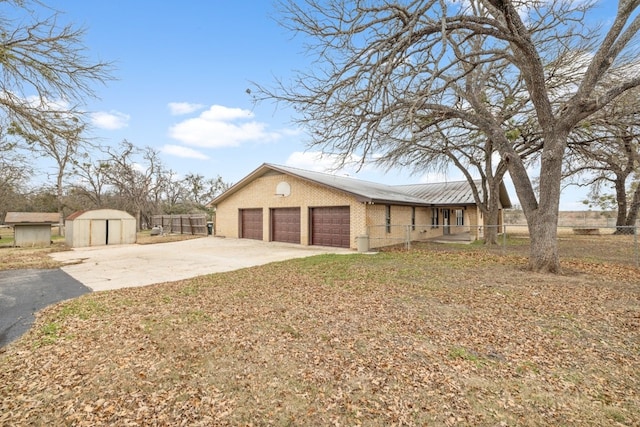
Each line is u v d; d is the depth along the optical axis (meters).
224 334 4.39
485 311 5.26
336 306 5.63
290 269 9.41
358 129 8.41
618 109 10.32
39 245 17.78
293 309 5.50
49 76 5.81
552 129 8.30
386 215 16.25
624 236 20.69
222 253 13.77
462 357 3.65
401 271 8.75
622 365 3.44
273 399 2.89
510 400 2.83
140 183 33.22
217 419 2.62
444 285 7.08
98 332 4.53
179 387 3.10
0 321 5.20
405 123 8.59
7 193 24.00
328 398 2.89
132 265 10.79
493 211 16.38
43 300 6.46
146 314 5.30
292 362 3.58
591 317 4.91
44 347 4.05
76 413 2.71
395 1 7.48
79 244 16.89
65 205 31.17
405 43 6.73
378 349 3.88
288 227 17.72
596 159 13.23
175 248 15.87
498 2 7.25
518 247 14.88
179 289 7.09
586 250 13.66
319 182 15.58
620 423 2.52
